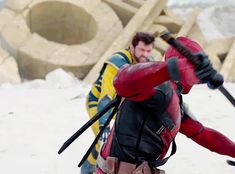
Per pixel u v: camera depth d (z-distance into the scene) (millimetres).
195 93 11570
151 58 4496
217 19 18828
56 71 14438
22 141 7594
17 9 16328
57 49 15508
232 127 8500
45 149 7227
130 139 3016
